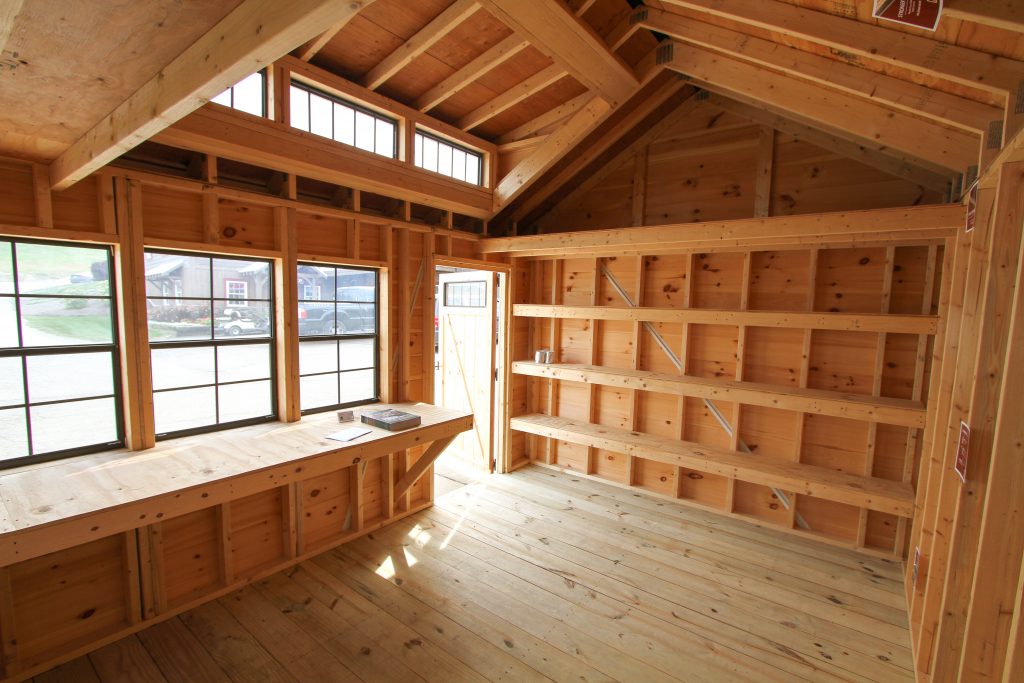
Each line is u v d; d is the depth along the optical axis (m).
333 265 3.58
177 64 1.34
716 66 3.12
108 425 2.65
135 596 2.54
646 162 4.50
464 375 5.41
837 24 2.02
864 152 3.52
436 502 4.29
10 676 2.18
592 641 2.57
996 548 1.46
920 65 1.86
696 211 4.26
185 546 2.78
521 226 5.33
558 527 3.87
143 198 2.63
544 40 2.79
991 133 2.00
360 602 2.84
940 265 3.29
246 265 3.14
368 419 3.28
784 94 2.93
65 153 2.12
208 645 2.46
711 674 2.36
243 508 3.03
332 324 3.67
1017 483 1.43
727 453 4.06
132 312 2.60
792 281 3.85
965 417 2.18
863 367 3.62
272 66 2.88
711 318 3.93
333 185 3.57
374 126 3.57
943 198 3.29
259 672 2.29
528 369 4.89
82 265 2.51
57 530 1.86
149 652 2.40
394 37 3.08
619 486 4.75
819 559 3.49
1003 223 1.62
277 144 2.89
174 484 2.22
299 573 3.13
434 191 3.91
